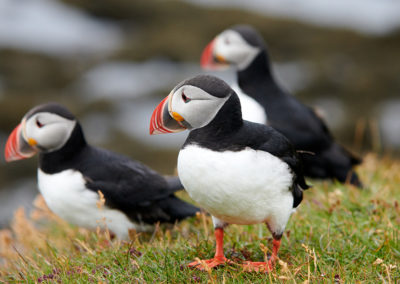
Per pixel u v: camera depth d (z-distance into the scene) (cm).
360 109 3095
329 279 684
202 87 675
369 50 3525
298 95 3175
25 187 2434
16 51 3225
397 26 3641
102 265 781
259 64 1204
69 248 938
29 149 941
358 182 1112
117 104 2867
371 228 846
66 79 3139
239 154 666
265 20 3616
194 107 679
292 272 717
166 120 718
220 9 3684
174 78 3084
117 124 2738
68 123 920
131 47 3344
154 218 948
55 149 923
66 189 917
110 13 3706
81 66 3216
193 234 893
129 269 744
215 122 677
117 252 812
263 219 721
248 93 1202
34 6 3816
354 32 3634
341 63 3419
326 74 3297
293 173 714
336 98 3209
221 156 667
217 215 728
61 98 2939
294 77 3294
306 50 3516
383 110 3100
